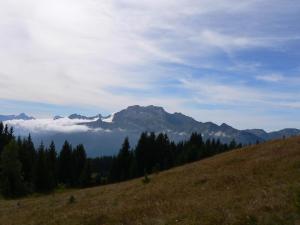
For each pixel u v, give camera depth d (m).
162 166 110.12
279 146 39.06
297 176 25.28
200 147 115.12
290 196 20.23
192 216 20.80
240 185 27.05
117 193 37.38
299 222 16.89
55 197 45.03
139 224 21.98
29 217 33.34
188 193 29.05
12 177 82.06
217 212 20.31
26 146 103.94
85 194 41.94
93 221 25.67
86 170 107.62
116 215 25.66
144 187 36.59
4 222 33.34
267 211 18.83
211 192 27.28
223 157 43.00
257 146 43.28
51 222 28.30
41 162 94.31
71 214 29.23
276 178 26.25
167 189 32.19
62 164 113.56
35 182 92.44
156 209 24.83
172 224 20.36
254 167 31.25
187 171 39.88
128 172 107.19
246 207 19.95
